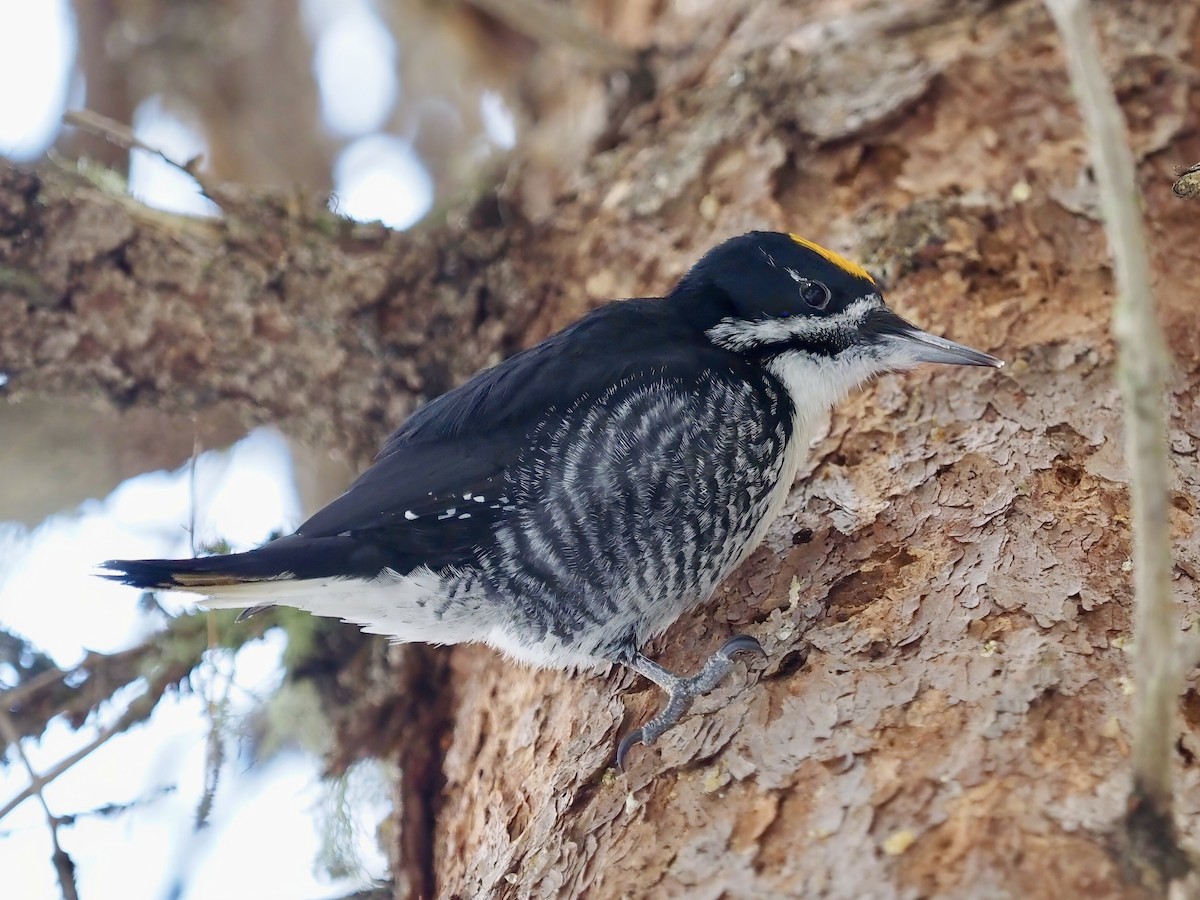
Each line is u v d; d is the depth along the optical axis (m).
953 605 6.64
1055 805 5.38
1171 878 4.96
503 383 8.15
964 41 9.81
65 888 8.72
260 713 10.49
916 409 8.20
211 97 15.62
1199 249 8.52
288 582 7.41
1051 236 8.77
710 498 7.94
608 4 12.95
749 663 7.01
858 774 5.92
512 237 10.66
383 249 10.40
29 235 9.78
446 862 8.75
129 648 10.14
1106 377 7.77
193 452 11.02
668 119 10.84
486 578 7.89
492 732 8.88
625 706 7.62
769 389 8.31
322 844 10.08
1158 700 4.70
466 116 16.58
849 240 9.30
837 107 9.76
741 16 11.25
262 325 10.23
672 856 6.05
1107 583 6.53
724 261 8.80
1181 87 9.19
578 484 7.81
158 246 9.95
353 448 10.92
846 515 7.71
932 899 5.19
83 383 10.35
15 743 8.88
